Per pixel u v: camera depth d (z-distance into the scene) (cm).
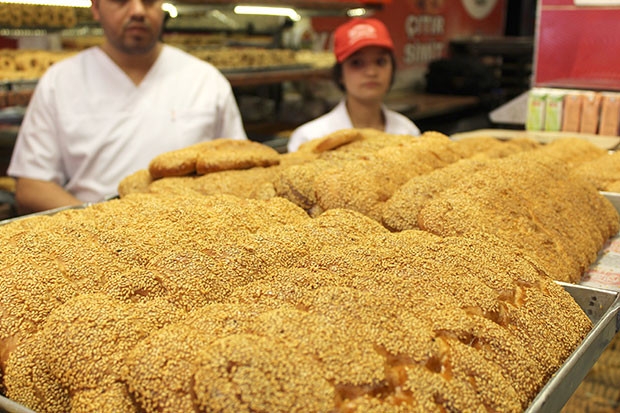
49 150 327
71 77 326
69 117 324
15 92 393
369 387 93
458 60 863
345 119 377
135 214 163
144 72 338
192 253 133
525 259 142
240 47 654
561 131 382
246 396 87
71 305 115
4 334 118
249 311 107
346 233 150
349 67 376
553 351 118
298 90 693
